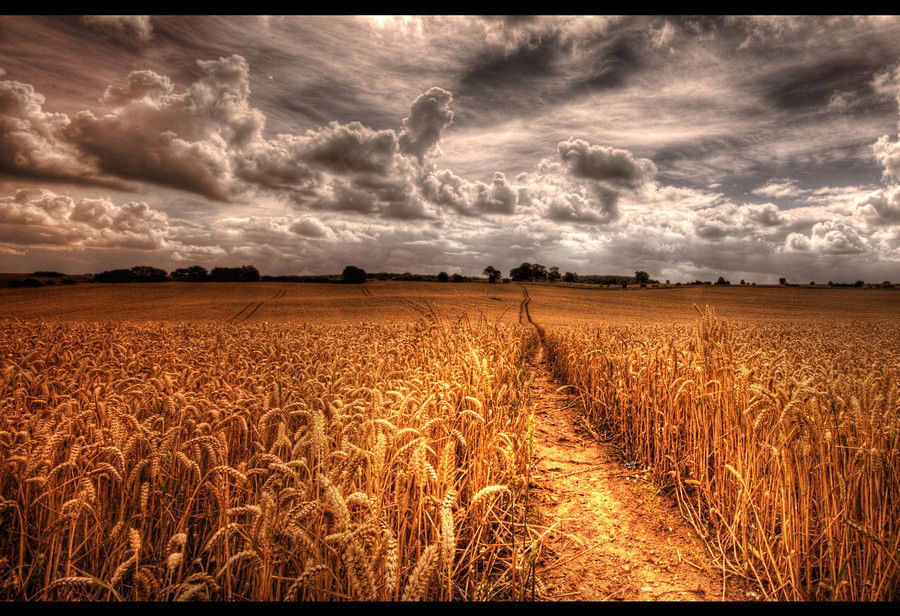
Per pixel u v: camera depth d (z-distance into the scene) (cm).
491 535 388
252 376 577
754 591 338
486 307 6378
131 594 276
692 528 440
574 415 885
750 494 391
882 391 492
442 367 641
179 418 377
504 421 527
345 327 2298
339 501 217
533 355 1788
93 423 394
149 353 939
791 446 377
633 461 618
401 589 283
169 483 329
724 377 493
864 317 5859
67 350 903
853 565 333
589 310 6625
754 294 9431
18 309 5547
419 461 290
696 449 514
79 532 314
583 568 371
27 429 385
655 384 648
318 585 253
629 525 445
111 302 6331
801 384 379
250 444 413
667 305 7594
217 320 4666
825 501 339
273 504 237
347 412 422
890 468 340
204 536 321
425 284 10381
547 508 477
